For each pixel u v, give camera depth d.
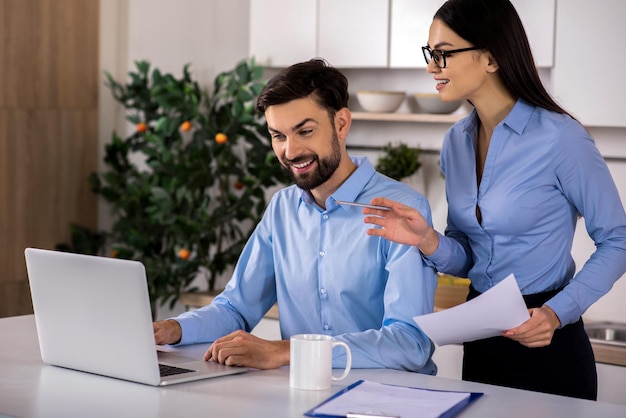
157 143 4.63
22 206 4.85
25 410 2.03
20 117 4.80
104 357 2.30
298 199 2.76
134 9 5.16
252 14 4.59
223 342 2.45
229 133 4.56
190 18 5.04
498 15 2.63
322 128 2.51
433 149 4.47
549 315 2.56
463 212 2.82
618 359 3.51
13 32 4.75
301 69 2.50
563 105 3.83
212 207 4.98
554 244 2.73
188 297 4.63
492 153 2.74
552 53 3.83
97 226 5.18
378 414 1.97
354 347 2.43
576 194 2.68
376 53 4.26
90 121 5.11
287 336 2.77
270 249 2.83
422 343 2.49
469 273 2.86
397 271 2.52
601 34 3.73
